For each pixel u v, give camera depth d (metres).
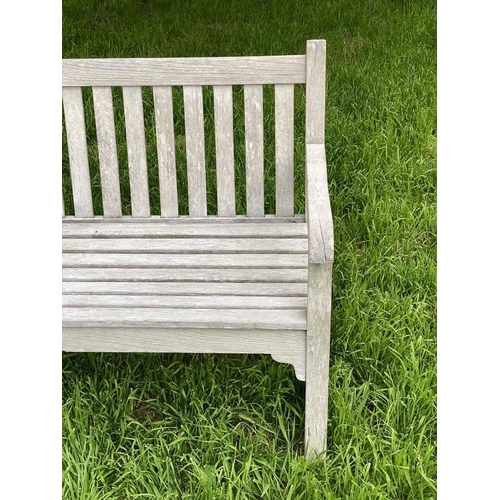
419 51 4.58
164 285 2.11
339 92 4.18
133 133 2.50
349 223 3.24
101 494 2.00
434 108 3.92
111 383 2.32
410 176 3.39
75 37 4.84
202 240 2.38
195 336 1.96
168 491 1.96
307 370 1.97
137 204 2.58
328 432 2.20
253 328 1.93
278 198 2.54
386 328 2.46
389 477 1.96
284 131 2.45
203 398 2.28
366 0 5.49
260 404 2.30
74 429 2.12
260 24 5.00
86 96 4.07
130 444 2.19
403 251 3.00
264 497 1.98
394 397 2.22
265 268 2.19
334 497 1.91
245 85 2.42
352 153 3.60
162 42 4.72
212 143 3.70
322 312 1.88
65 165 3.66
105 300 2.03
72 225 2.52
